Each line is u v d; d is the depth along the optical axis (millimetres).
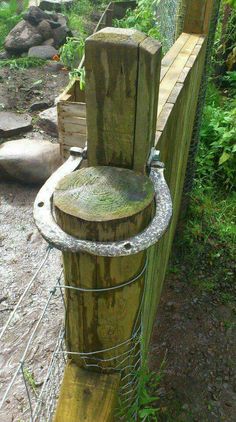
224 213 3516
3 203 3639
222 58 5281
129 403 1486
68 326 1238
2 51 6793
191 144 2895
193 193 3533
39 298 2779
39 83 5465
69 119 3229
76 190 975
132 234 942
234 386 2377
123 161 1058
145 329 1795
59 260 3064
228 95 5082
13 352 2447
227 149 3717
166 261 2547
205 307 2797
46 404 1931
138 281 1147
